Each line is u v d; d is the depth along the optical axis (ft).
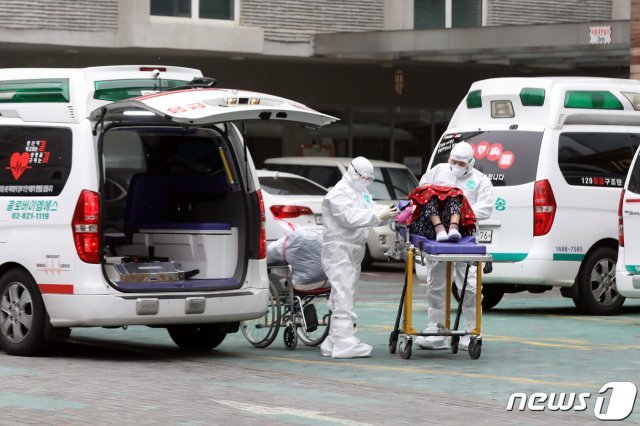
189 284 76.28
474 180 83.82
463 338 81.25
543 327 94.02
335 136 193.47
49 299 75.00
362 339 86.53
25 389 64.03
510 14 190.19
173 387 65.36
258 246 78.89
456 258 74.95
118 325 75.10
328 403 60.64
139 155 123.24
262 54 169.78
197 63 178.81
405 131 199.62
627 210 94.84
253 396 62.64
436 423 55.67
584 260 101.86
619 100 103.76
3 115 77.92
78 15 157.48
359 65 189.26
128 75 77.46
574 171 101.30
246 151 79.30
